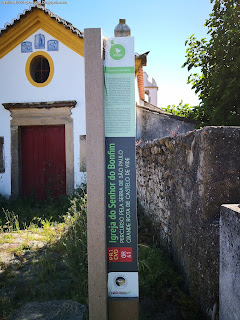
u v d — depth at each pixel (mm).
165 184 3934
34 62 8297
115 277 2461
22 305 2855
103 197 2332
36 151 8406
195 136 2664
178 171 3283
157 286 2961
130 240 2465
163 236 4039
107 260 2467
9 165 8125
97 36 2330
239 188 2402
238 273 1830
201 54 6375
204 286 2438
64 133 8344
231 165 2402
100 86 2332
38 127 8406
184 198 3033
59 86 8094
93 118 2338
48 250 4227
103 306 2354
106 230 2473
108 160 2469
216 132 2396
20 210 6953
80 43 7922
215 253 2316
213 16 6250
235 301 1867
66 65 8078
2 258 4012
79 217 4848
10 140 8156
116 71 2436
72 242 4145
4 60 8164
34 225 5633
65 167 8328
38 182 8391
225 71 5617
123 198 2469
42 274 3408
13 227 5723
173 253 3500
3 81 8164
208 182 2400
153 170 4766
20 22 7914
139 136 9320
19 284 3287
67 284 3191
